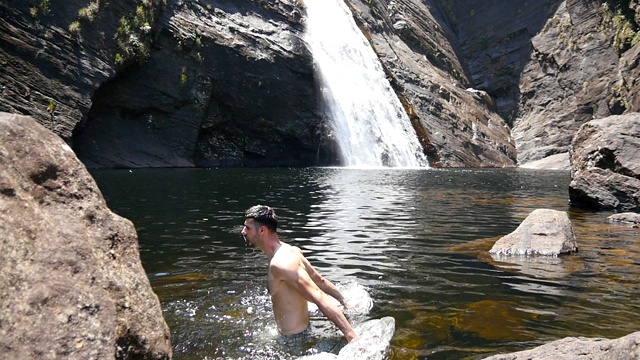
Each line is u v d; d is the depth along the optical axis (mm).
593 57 35781
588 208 12031
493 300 4766
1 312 2234
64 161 2996
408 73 36250
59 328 2330
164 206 10961
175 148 23719
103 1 21375
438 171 26234
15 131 2855
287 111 27359
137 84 22797
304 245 7348
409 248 7191
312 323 4102
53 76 19375
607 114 33500
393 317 4250
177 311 4375
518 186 18000
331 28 31750
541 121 38156
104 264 2736
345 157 28938
